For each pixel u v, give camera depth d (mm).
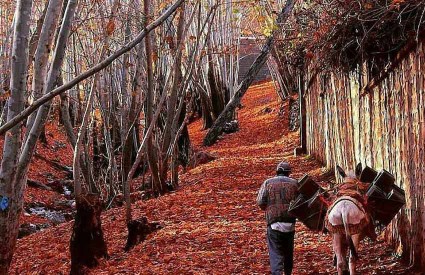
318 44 12938
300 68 27312
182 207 17391
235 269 10758
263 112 45188
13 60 8156
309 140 27250
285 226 9492
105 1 18688
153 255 12461
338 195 9227
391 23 9914
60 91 6348
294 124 36938
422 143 9086
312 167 23469
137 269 11484
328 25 11445
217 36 37969
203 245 12773
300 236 12867
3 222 8727
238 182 21312
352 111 15695
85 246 12180
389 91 11234
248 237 13070
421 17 8352
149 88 16422
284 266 9750
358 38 11070
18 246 16453
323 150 22719
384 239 11531
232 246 12453
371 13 9938
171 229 14445
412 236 9547
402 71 10234
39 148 37500
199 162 29016
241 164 26312
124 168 19953
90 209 12336
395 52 10547
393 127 10984
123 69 19625
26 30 8109
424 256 8977
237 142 37000
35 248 15867
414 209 9500
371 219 9062
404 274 9352
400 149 10453
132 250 13195
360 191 9352
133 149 28562
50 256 14664
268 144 34594
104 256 12445
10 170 8609
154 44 19297
